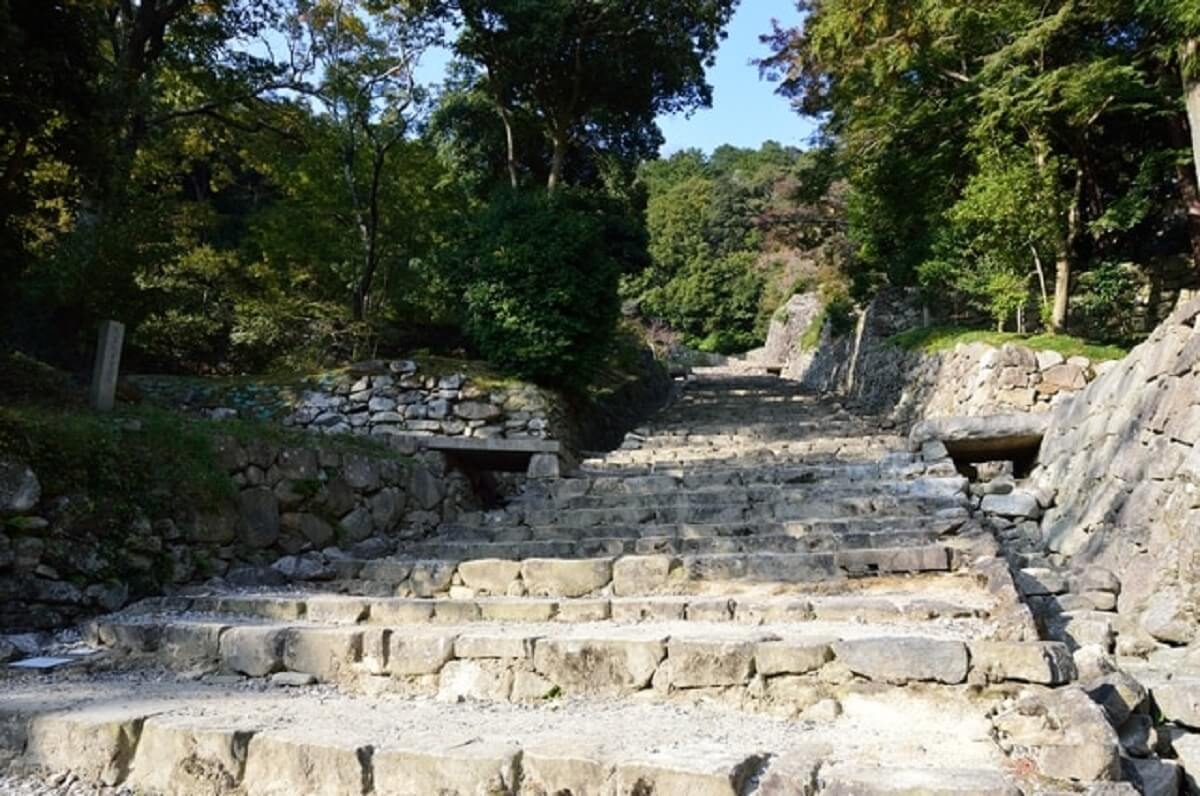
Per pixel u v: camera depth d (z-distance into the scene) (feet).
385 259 38.96
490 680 11.62
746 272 110.22
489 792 8.10
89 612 14.90
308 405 30.68
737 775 7.63
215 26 38.29
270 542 18.81
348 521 20.74
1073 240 33.96
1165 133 35.68
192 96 41.42
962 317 45.60
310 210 38.75
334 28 37.81
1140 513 16.61
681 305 110.52
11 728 10.18
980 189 31.96
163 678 12.75
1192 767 9.75
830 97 44.75
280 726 9.65
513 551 20.18
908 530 18.03
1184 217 38.73
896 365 42.60
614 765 7.91
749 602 13.76
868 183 42.04
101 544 15.37
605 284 32.48
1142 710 9.95
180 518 16.89
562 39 38.37
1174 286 37.29
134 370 34.65
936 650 9.88
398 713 10.56
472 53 39.73
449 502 24.41
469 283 32.19
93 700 11.12
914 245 43.75
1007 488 22.02
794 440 33.19
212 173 51.80
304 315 36.83
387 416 30.40
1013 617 11.59
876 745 8.82
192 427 18.33
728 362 97.40
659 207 116.98
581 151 47.44
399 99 37.88
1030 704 8.91
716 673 10.74
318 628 13.05
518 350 30.83
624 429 40.40
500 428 29.66
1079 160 33.55
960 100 34.24
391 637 12.30
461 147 45.16
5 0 16.37
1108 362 28.86
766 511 21.35
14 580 13.96
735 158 146.72
